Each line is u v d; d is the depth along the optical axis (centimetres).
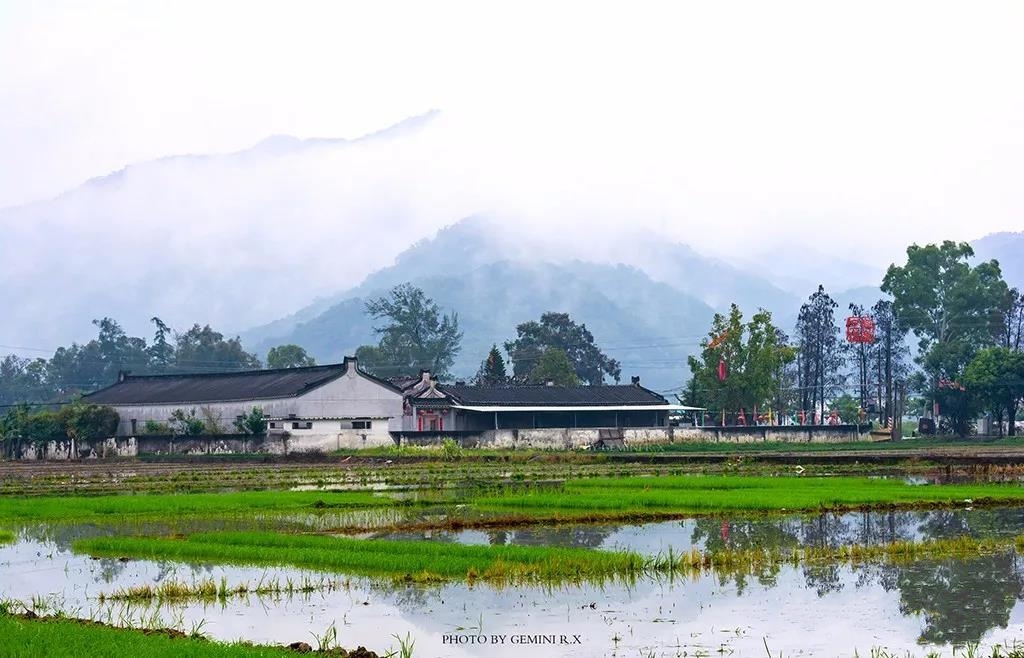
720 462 9094
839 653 2530
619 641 2652
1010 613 2934
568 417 13362
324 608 3028
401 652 2514
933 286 15275
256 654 2342
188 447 11012
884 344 16975
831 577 3450
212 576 3534
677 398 18325
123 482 7519
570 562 3619
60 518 5278
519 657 2517
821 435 12419
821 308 16712
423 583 3378
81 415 11369
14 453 11712
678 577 3462
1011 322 16462
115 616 2955
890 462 8494
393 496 6153
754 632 2733
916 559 3778
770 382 13262
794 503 5391
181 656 2298
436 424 12712
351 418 11519
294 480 7625
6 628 2594
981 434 14562
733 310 13488
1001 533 4447
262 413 11538
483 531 4659
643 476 7581
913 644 2616
